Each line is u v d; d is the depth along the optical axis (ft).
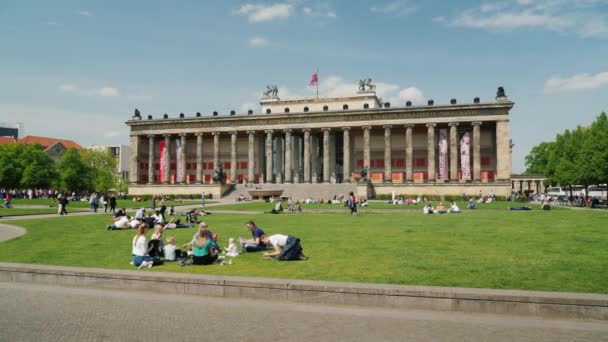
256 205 249.75
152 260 61.72
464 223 124.06
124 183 589.32
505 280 49.32
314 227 116.26
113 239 92.94
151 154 425.28
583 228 104.06
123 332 36.35
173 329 37.09
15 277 56.80
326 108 407.03
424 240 84.74
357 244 80.12
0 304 45.42
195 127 414.00
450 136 361.30
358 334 35.76
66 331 36.65
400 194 350.84
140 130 428.15
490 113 348.59
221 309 43.37
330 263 61.11
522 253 67.41
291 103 442.09
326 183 370.73
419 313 41.91
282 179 435.53
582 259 61.67
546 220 130.93
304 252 71.46
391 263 60.23
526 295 40.98
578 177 291.17
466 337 35.04
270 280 47.91
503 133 344.08
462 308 42.32
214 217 162.40
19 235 101.71
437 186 351.87
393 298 43.91
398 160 398.01
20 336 35.40
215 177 376.07
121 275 52.42
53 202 287.48
